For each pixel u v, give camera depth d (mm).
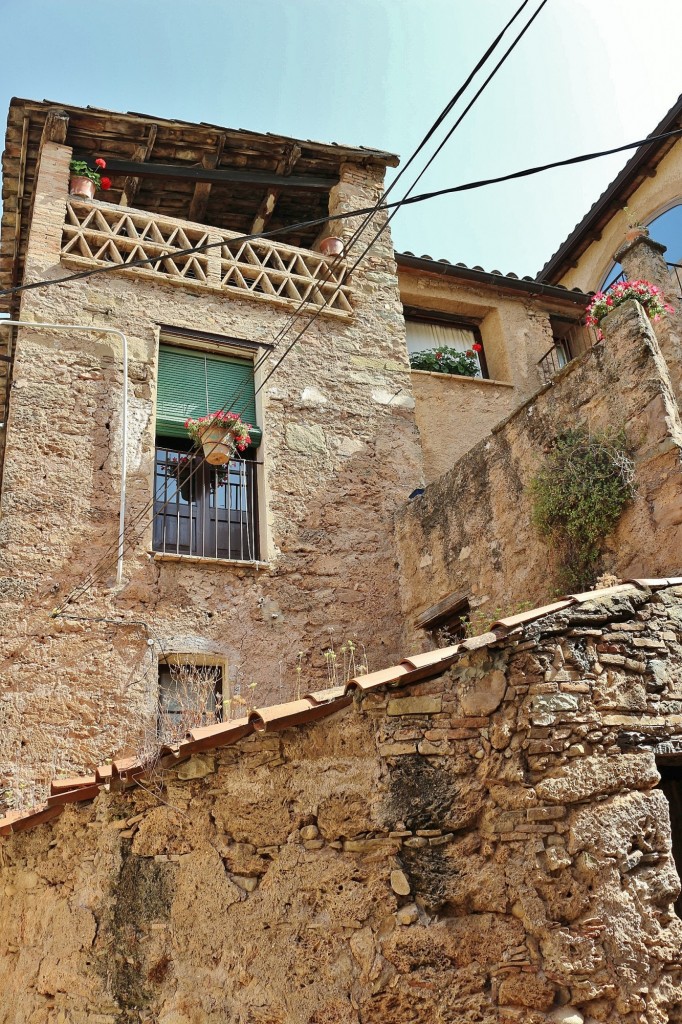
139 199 12055
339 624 9492
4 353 12250
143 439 9344
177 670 8523
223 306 10570
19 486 8562
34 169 10914
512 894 4652
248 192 12219
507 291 13930
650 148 15055
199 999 4895
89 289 9844
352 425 10672
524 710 4938
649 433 6910
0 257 11484
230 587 9086
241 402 10336
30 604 8125
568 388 7875
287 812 5195
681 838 5242
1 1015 5559
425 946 4656
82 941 5309
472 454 9117
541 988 4410
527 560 7992
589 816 4680
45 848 5832
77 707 7875
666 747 5012
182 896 5172
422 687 5234
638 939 4457
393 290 11906
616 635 5258
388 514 10375
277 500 9773
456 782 4973
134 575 8648
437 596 9297
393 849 4922
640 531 6770
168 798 5402
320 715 5324
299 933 4898
